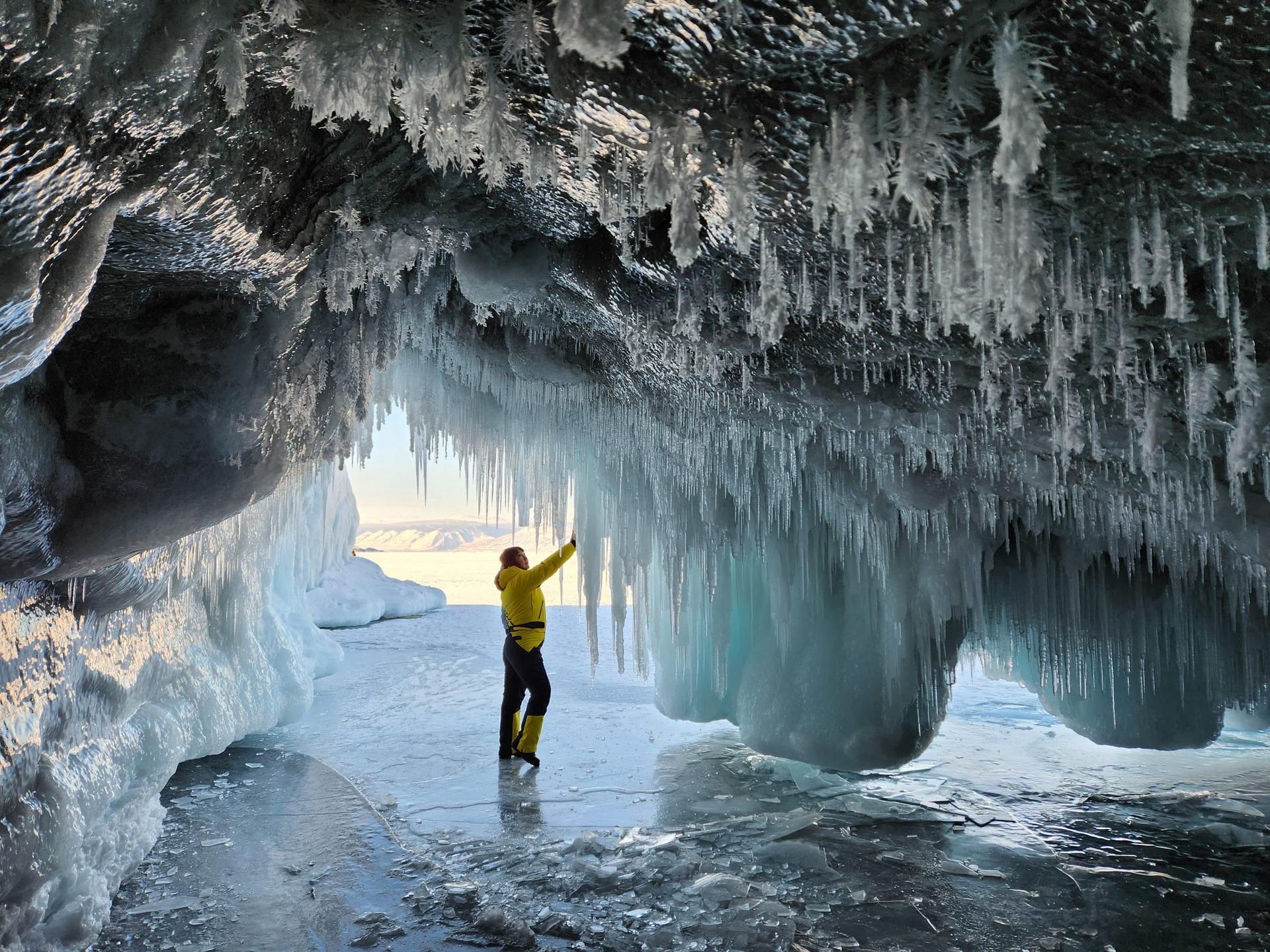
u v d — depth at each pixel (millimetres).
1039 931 3354
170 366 2494
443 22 1476
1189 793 5324
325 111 1635
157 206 1767
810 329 3254
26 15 1101
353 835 4176
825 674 5777
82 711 3195
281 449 3043
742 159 1762
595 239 2963
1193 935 3350
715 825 4527
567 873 3807
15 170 1252
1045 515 5121
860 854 4168
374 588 15672
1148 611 5812
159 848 3902
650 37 1560
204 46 1402
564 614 16531
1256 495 3611
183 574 4145
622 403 4883
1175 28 1215
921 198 1646
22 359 1531
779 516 5855
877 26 1474
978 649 6551
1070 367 3039
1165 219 1996
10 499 2164
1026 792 5340
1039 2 1424
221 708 5562
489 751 6109
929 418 3775
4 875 2389
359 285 2898
